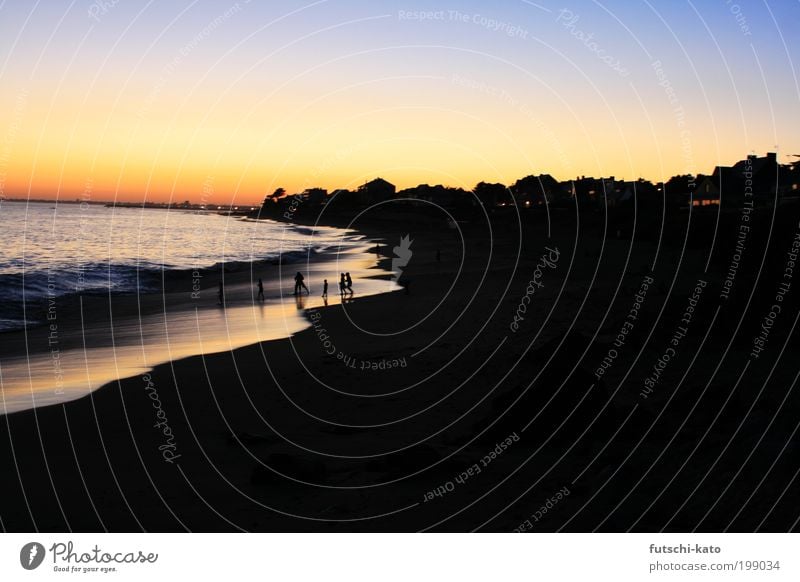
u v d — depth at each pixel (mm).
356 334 19312
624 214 61750
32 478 8516
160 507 7508
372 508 7023
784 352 12859
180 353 17547
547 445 8430
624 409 9281
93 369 15734
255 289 34094
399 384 12836
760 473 6562
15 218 130750
